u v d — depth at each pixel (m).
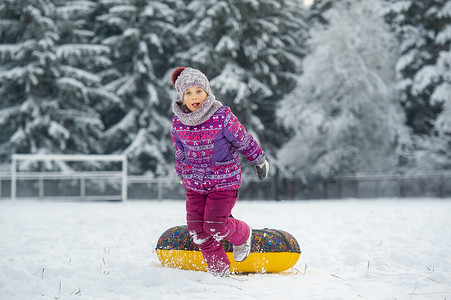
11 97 31.20
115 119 36.34
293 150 32.91
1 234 8.73
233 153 4.39
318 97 33.34
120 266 5.16
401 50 34.66
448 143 31.08
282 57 36.22
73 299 3.67
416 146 32.44
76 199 26.22
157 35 34.28
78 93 31.25
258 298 3.61
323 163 31.92
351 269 5.03
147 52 33.25
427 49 34.78
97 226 10.17
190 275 4.34
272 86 35.69
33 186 25.92
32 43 30.00
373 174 31.66
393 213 13.13
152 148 32.31
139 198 27.89
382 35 33.47
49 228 9.78
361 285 4.14
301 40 41.69
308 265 5.38
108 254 6.17
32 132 30.39
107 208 19.09
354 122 31.23
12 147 31.45
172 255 4.79
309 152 32.84
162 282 4.21
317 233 8.27
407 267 5.06
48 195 25.94
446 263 5.20
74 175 26.23
